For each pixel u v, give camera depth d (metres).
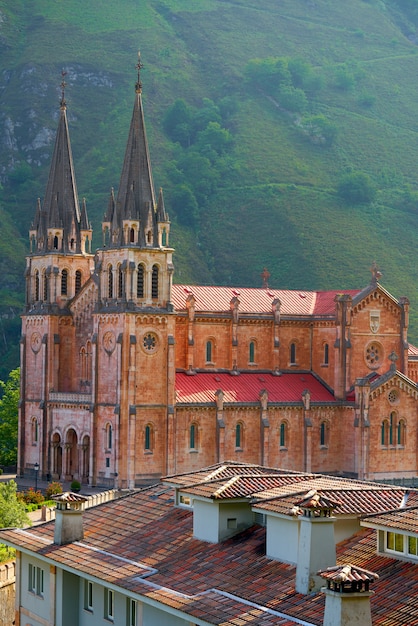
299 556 60.44
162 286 157.00
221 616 57.62
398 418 169.62
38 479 169.75
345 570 52.88
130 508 81.19
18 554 81.38
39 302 173.88
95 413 157.38
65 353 171.50
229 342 169.50
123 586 65.44
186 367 165.00
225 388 164.50
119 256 155.75
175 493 78.69
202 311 167.25
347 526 65.31
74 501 77.31
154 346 155.50
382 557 61.59
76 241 173.38
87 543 76.50
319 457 167.88
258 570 63.94
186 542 71.50
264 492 70.44
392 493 68.12
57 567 74.69
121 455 153.25
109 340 156.50
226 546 68.94
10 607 92.06
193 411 158.50
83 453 161.25
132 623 68.31
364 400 166.88
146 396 154.75
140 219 156.62
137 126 159.00
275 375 172.12
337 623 52.09
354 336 172.25
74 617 74.62
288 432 165.88
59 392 169.12
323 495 66.31
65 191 174.00
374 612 55.22
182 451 157.62
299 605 57.94
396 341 176.75
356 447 167.12
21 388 175.38
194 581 64.69
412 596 56.09
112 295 157.25
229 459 160.62
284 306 176.38
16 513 115.94
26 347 175.38
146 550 72.25
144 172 158.50
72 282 172.50
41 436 169.88
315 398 169.38
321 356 175.00
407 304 177.25
